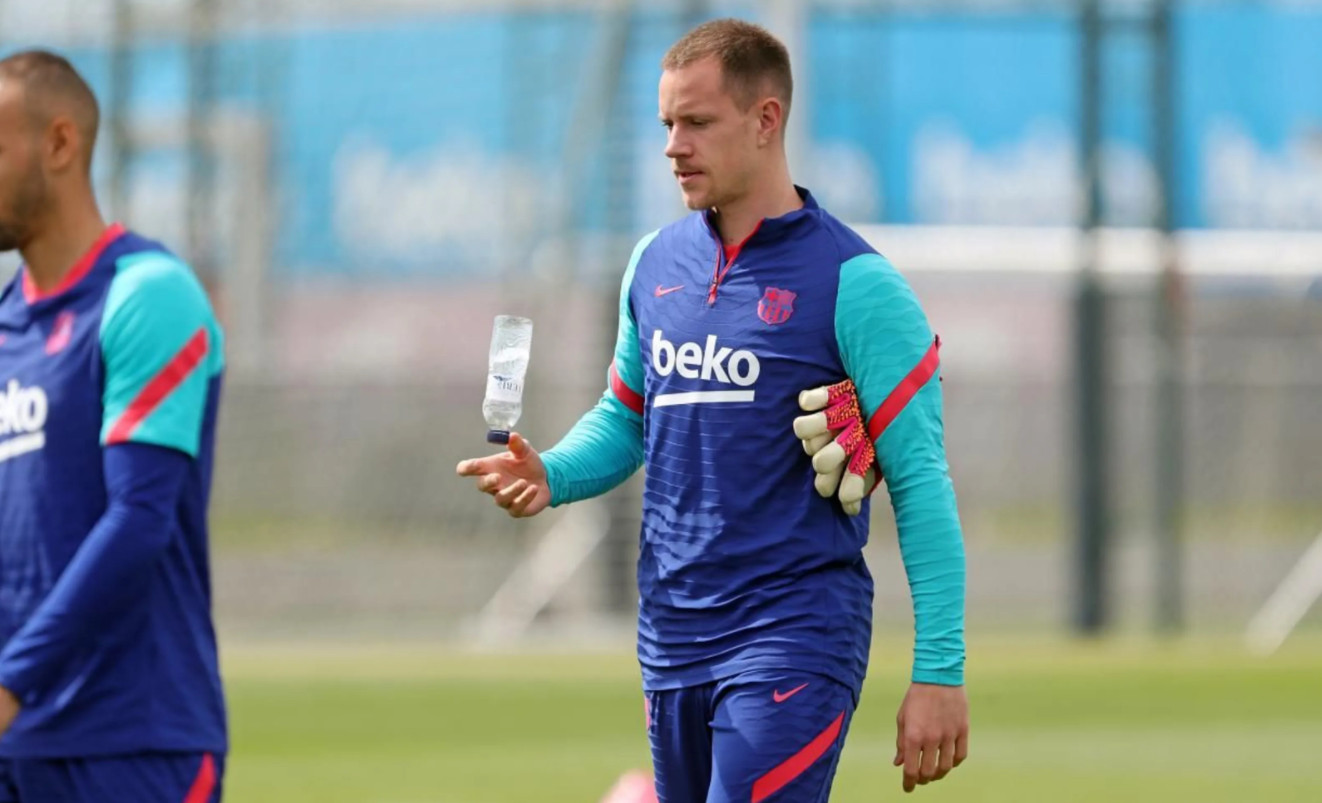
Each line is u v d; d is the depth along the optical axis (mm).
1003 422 72438
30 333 14203
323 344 67812
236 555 65688
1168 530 59125
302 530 67188
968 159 64625
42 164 14164
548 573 62625
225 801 30938
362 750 36625
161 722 14047
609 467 15789
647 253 15477
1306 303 71000
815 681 14398
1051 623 63719
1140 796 31359
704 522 14766
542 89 66438
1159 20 58938
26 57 14289
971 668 49656
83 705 13922
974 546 69562
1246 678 47688
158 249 14391
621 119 64938
